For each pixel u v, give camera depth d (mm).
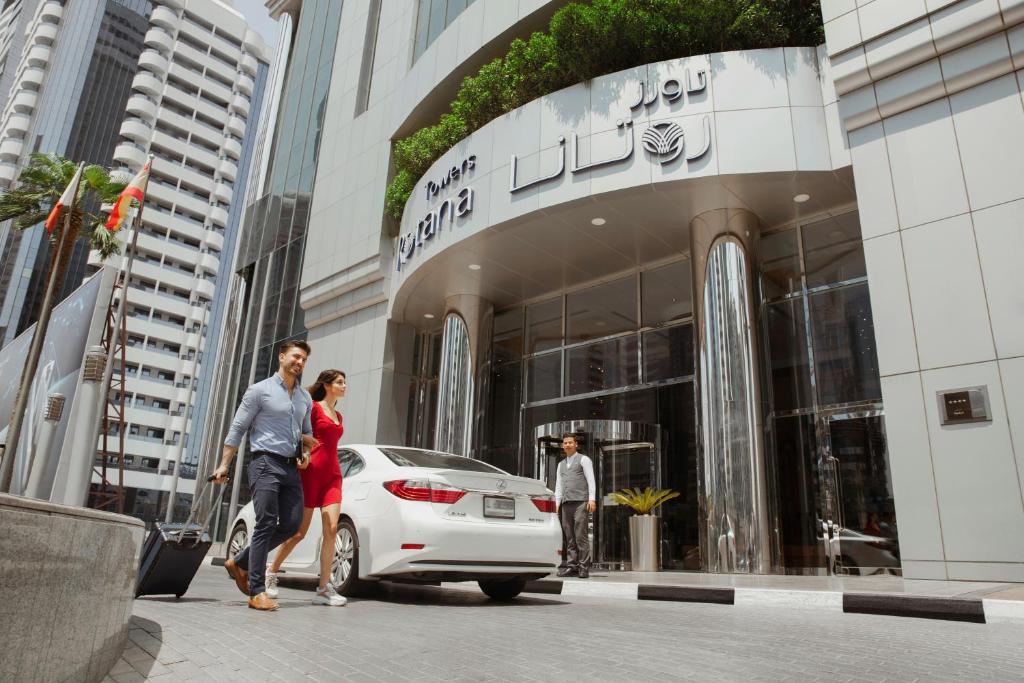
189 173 93125
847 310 10578
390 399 15820
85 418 14109
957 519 7402
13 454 17500
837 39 9359
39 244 81688
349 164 18609
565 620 4809
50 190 27484
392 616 4746
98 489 71812
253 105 104500
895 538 9352
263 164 24125
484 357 14758
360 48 20266
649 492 10773
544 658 3279
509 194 11539
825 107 9680
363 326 16844
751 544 9375
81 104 89375
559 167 10953
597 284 14188
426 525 5309
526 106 11750
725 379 10148
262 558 4848
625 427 12133
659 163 10125
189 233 90250
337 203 18562
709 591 6500
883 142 8891
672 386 12477
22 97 89000
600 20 10852
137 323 82000
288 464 4887
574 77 11609
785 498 10461
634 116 10500
